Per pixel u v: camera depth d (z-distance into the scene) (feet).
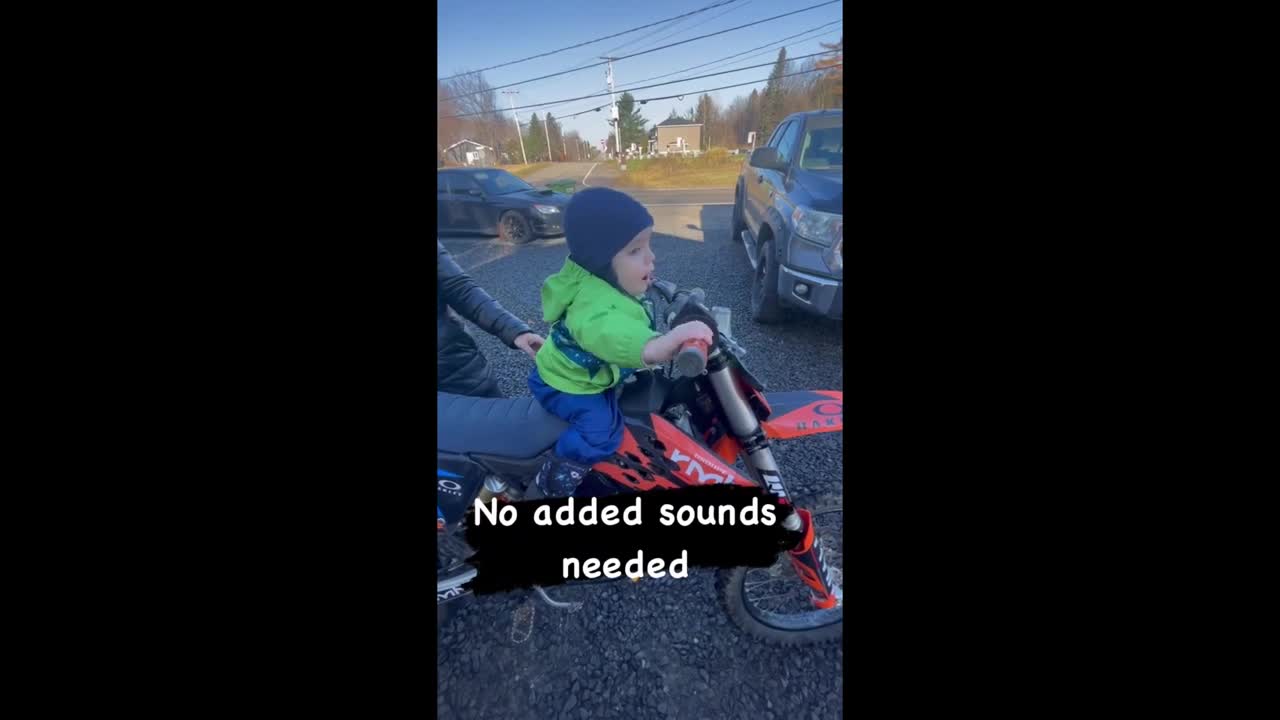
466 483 4.49
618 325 3.50
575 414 4.17
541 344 5.36
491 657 5.24
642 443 4.36
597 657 5.25
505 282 12.10
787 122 13.34
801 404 4.87
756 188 13.42
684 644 5.33
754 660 5.20
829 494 5.01
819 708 4.81
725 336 4.17
